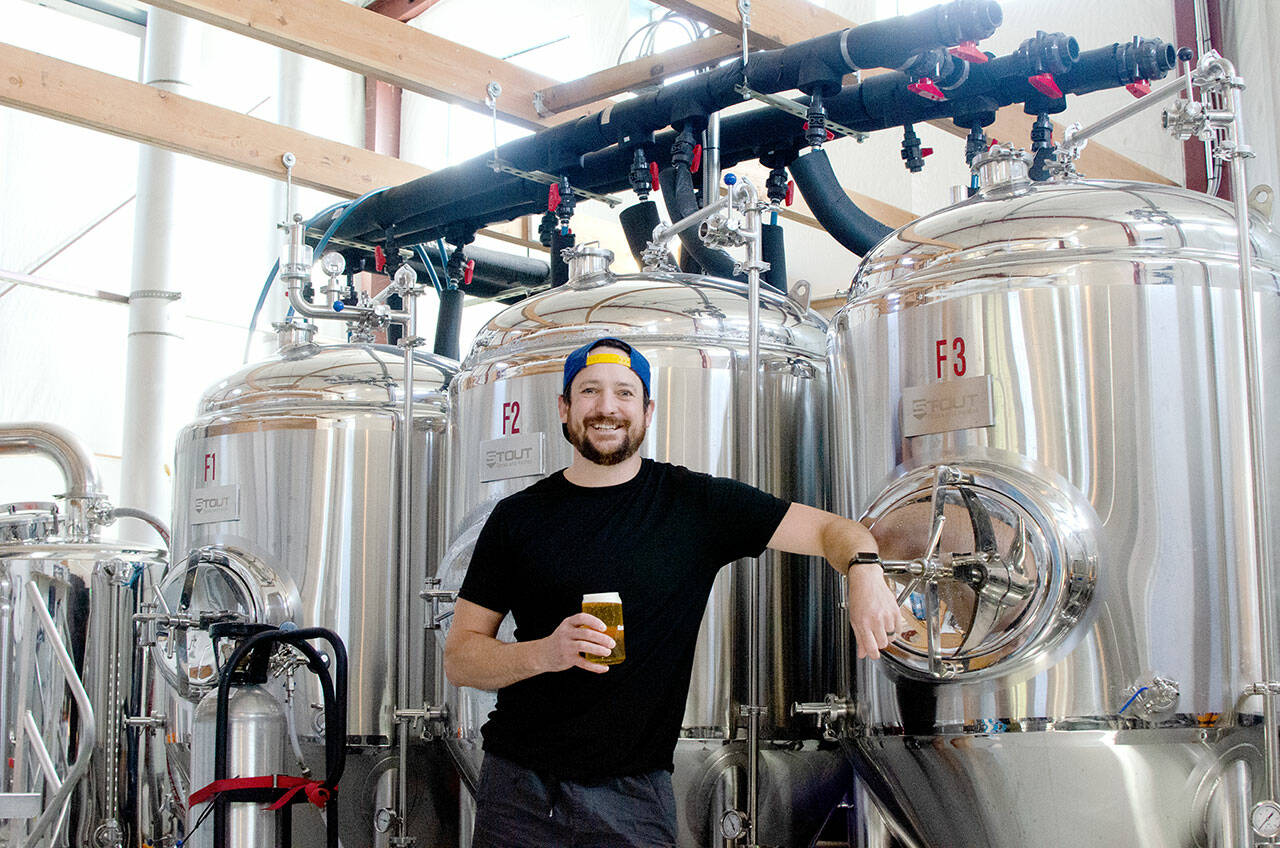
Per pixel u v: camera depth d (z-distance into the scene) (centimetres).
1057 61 304
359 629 328
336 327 715
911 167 361
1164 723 208
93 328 718
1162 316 217
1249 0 446
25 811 368
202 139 453
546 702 218
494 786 222
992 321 224
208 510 341
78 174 725
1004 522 213
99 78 431
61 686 373
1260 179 438
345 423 336
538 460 276
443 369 361
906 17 309
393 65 403
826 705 251
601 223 578
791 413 280
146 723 378
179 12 362
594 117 379
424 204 440
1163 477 212
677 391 272
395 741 323
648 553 220
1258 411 210
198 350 729
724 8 343
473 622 227
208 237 744
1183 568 211
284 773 308
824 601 279
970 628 215
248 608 325
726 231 266
